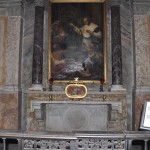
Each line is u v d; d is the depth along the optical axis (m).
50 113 9.21
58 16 9.65
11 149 6.41
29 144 3.16
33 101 8.82
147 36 9.20
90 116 9.16
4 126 8.95
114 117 8.81
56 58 9.49
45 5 9.71
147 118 4.10
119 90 8.92
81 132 3.19
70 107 9.20
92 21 9.63
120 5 9.70
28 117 9.04
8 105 9.01
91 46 9.53
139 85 8.96
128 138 3.08
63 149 3.12
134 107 8.97
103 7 9.64
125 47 9.57
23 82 9.48
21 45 9.43
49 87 9.16
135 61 9.09
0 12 9.41
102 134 3.06
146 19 9.28
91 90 9.23
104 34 9.53
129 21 9.67
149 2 9.30
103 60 9.45
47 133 3.14
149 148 3.95
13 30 9.30
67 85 8.66
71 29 9.62
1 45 9.27
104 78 9.35
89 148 3.08
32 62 9.42
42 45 9.44
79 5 9.68
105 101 8.82
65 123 9.16
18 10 9.38
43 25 9.59
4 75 9.15
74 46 9.55
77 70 9.43
